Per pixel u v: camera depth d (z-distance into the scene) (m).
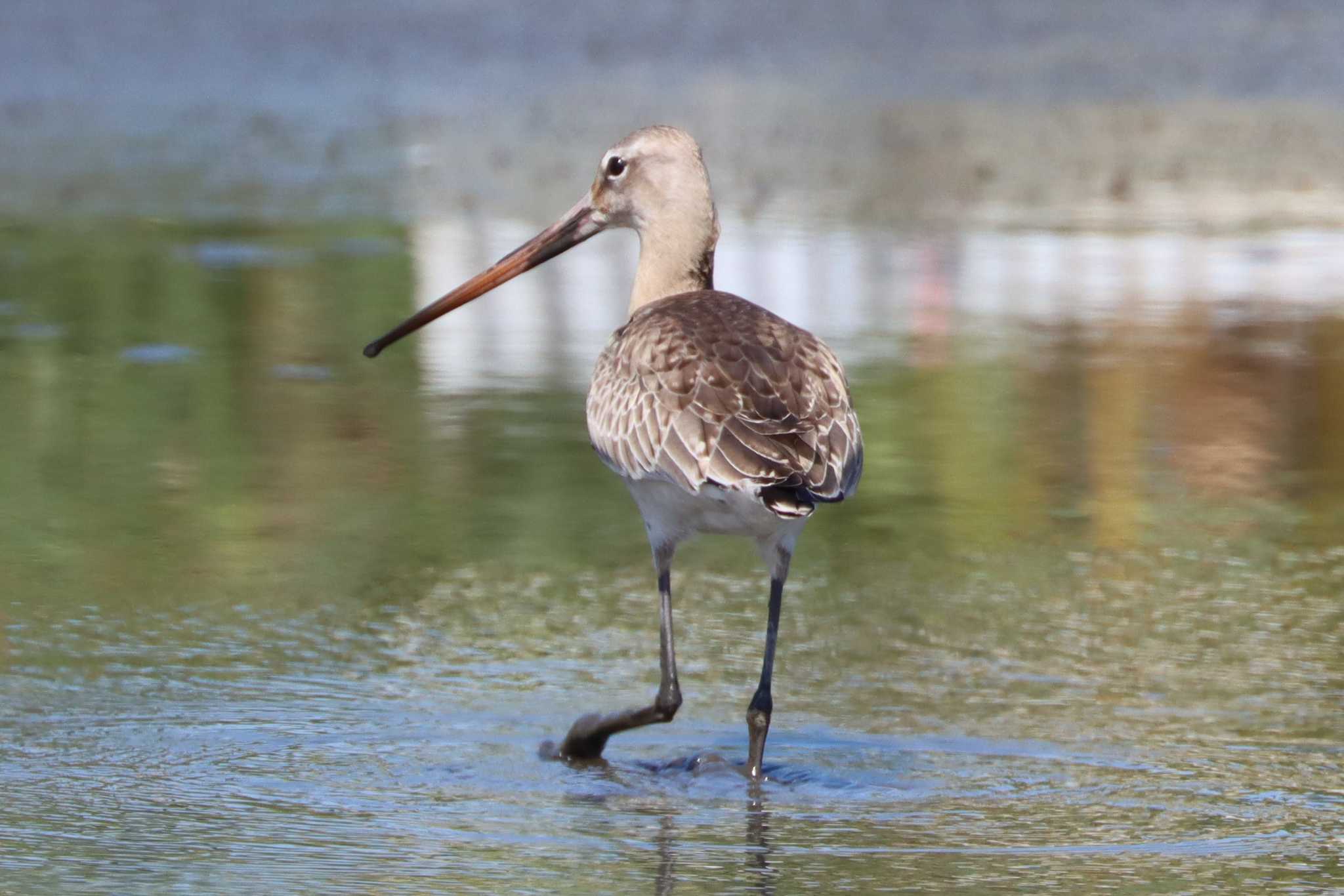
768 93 30.20
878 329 17.59
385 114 28.91
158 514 12.81
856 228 21.92
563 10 36.09
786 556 9.45
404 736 9.45
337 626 11.02
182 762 9.00
